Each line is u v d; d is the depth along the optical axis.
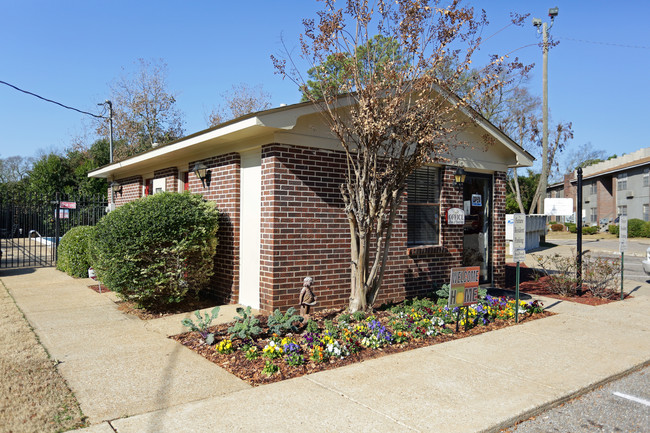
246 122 6.71
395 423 3.72
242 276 7.96
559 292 9.81
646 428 3.91
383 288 8.45
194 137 8.05
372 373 4.88
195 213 7.51
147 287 7.09
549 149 34.38
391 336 5.96
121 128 29.03
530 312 7.82
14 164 56.12
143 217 7.09
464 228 10.19
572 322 7.40
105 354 5.34
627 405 4.39
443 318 6.98
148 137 30.36
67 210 14.63
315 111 7.10
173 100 30.89
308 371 4.91
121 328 6.49
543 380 4.80
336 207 7.80
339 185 7.82
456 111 8.41
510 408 4.07
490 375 4.89
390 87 6.71
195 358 5.25
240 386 4.47
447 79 7.22
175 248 7.13
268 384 4.53
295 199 7.30
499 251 10.68
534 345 6.06
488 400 4.23
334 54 6.84
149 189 12.12
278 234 7.12
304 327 6.35
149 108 30.14
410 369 5.02
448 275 9.60
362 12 6.70
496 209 10.63
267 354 5.17
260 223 7.39
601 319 7.63
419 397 4.26
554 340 6.32
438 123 6.90
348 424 3.69
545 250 24.00
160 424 3.63
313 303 6.79
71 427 3.54
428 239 9.52
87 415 3.77
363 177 6.84
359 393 4.32
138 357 5.25
